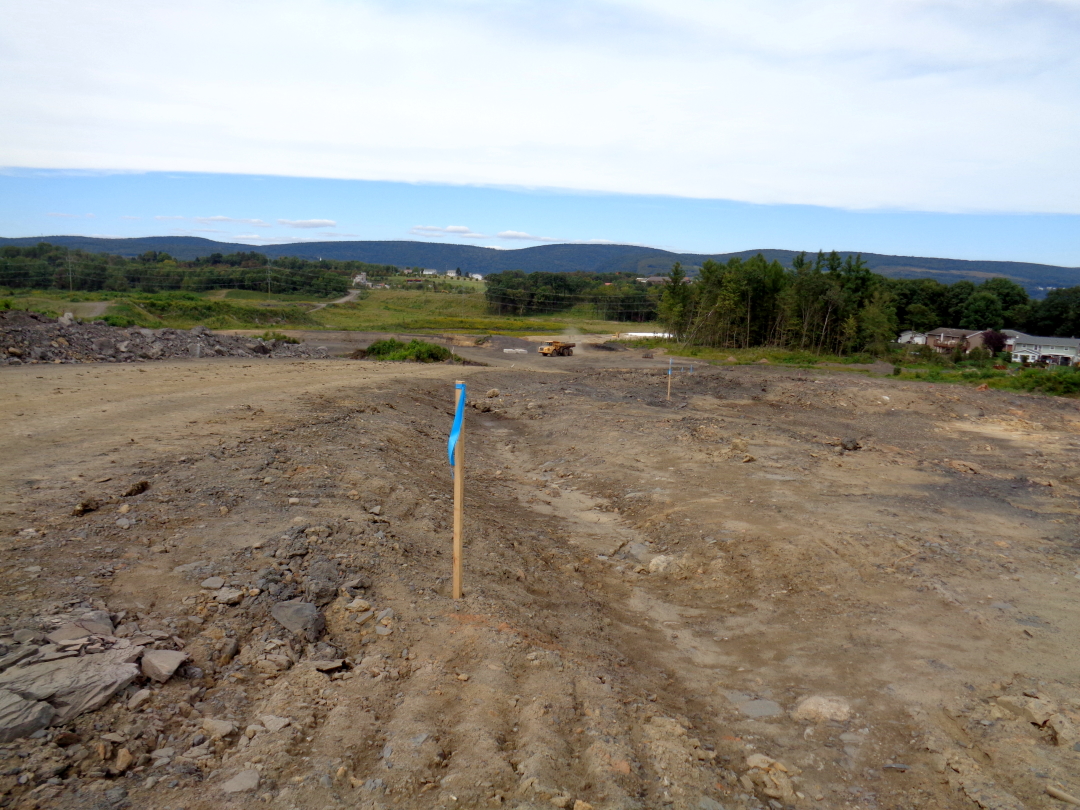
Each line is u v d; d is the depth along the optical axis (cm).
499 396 2400
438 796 337
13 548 545
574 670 514
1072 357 8744
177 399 1431
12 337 2145
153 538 612
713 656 622
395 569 630
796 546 873
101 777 314
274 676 433
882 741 474
